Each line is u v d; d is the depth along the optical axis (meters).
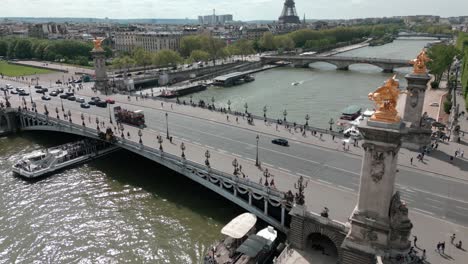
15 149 141.88
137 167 124.62
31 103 174.88
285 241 82.12
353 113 170.75
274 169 100.12
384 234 61.06
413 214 78.31
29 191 107.62
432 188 89.31
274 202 84.75
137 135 129.50
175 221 92.44
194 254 80.69
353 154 110.88
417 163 103.56
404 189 88.81
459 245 67.31
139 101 182.50
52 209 98.25
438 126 138.50
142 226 90.62
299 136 127.81
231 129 136.38
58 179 115.38
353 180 93.44
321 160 106.38
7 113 158.75
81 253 81.44
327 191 87.62
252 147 117.25
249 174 96.88
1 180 114.62
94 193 106.56
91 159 129.88
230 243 80.06
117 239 86.00
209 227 89.81
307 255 73.25
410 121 113.12
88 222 92.38
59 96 194.75
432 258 64.56
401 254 61.31
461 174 96.81
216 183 96.38
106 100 177.75
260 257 75.38
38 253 81.44
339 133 127.38
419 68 108.44
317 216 71.81
